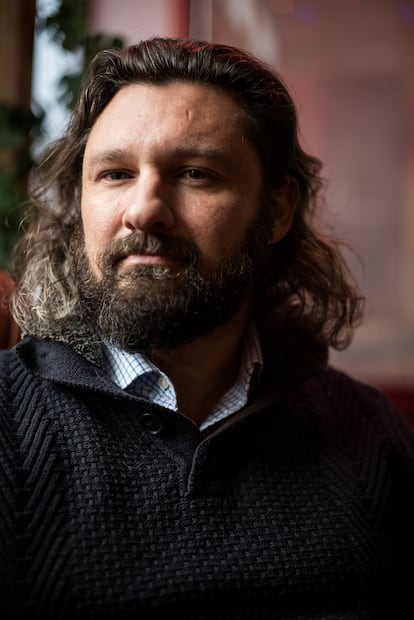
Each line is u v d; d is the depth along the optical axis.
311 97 1.90
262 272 0.92
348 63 1.90
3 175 1.26
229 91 0.80
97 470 0.71
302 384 0.92
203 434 0.79
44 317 0.83
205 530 0.72
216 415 0.83
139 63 0.78
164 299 0.73
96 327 0.81
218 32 1.88
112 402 0.77
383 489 0.85
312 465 0.83
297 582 0.73
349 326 1.06
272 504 0.77
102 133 0.78
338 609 0.75
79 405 0.75
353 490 0.83
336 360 1.89
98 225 0.76
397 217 1.89
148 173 0.74
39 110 1.32
